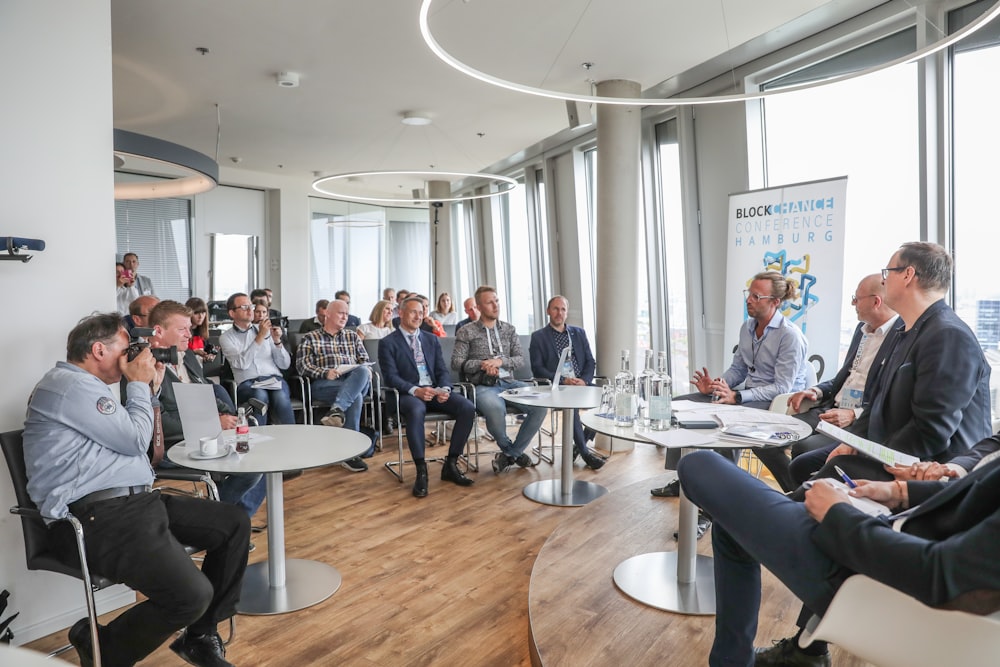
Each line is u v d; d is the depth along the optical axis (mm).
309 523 3562
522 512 3717
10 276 2352
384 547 3217
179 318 3076
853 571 1342
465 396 4520
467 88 5445
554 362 4781
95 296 2568
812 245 4332
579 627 2244
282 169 9109
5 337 2348
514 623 2471
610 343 5281
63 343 2486
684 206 5547
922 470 1792
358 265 11391
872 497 1633
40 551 2072
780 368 3492
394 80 5254
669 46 4512
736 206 4758
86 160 2537
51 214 2447
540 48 4543
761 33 4301
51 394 2027
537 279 8500
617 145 5195
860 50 4309
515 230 9289
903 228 4164
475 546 3223
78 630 2029
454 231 10695
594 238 7520
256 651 2279
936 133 3777
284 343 5406
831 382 3191
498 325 4969
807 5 3895
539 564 2781
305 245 10195
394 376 4371
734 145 5105
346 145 7512
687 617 2314
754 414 2584
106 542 1971
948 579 1130
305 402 4871
